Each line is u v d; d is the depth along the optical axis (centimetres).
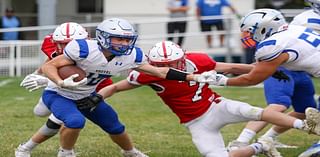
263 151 1307
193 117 1273
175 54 1256
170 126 1934
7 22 3575
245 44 1306
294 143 1697
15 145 1628
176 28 3344
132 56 1261
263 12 1273
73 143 1304
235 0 3966
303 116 1536
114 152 1559
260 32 1273
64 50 1248
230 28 3256
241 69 1322
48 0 3369
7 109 2222
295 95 1508
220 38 3256
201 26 3316
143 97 2548
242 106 1247
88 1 4516
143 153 1523
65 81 1204
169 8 3431
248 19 1280
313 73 1282
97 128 1855
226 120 1261
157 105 2347
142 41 3297
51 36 1410
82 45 1238
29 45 3184
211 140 1261
